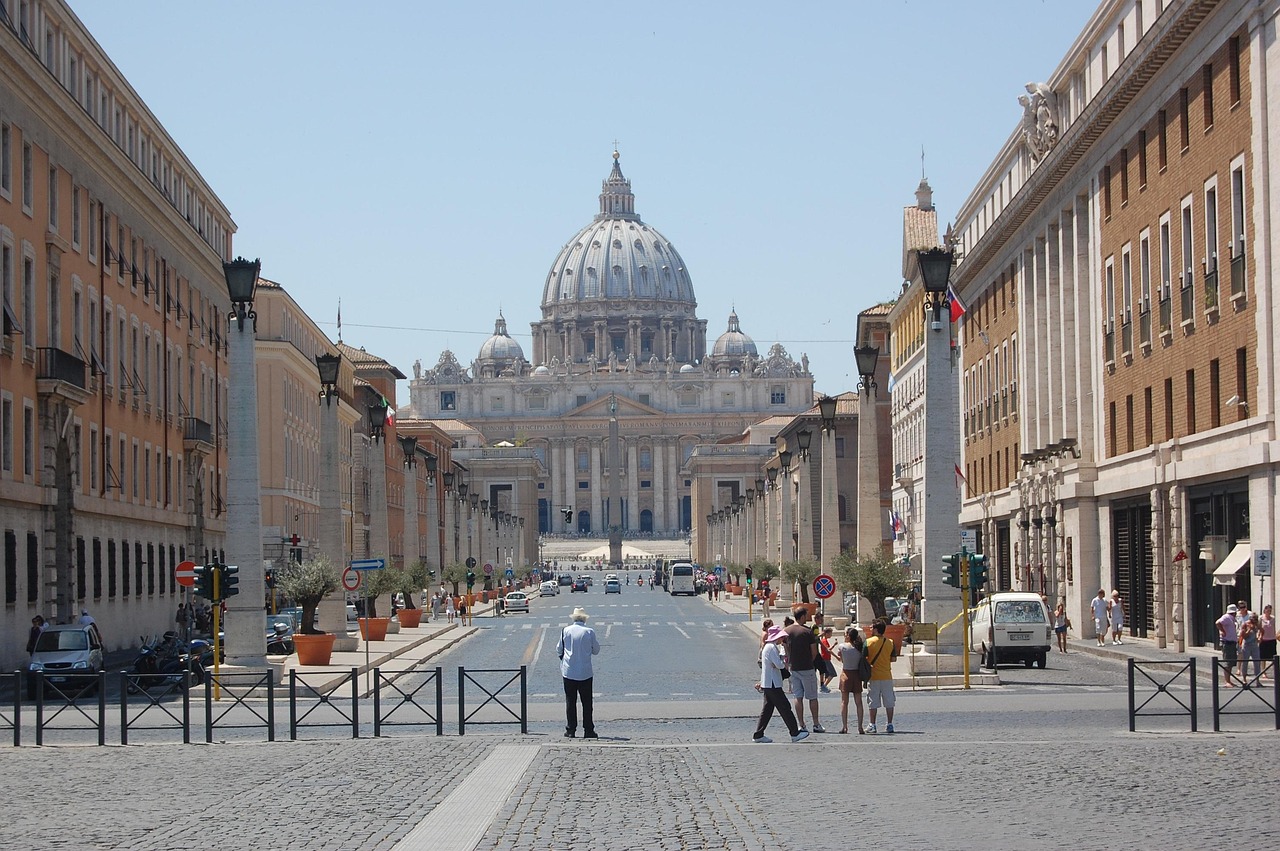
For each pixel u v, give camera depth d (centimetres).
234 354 4325
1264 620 4200
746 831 1878
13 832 1936
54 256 5831
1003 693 4081
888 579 5947
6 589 5228
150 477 7381
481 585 14338
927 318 4462
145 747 2986
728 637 7894
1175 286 5309
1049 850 1714
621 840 1819
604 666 5672
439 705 3162
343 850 1764
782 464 9912
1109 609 6181
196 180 8594
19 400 5412
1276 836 1775
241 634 4338
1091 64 6425
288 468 10956
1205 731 2977
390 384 15988
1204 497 5094
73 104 5909
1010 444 8050
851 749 2806
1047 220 7131
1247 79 4572
